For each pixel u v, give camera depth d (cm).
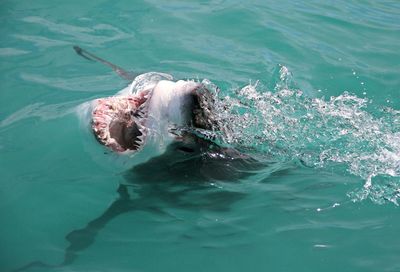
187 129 668
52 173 742
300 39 1123
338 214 685
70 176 735
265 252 630
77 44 1074
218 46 1088
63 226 662
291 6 1263
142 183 717
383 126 871
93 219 675
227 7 1234
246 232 659
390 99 957
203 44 1093
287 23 1182
